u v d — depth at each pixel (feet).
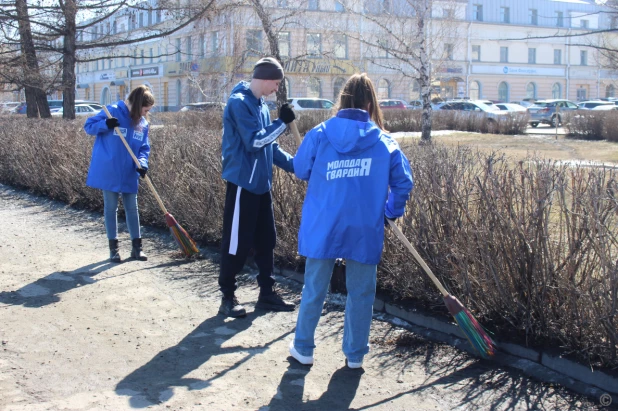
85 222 27.99
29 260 21.61
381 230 12.42
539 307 13.15
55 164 32.63
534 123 110.83
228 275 16.08
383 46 61.87
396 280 16.37
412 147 19.84
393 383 12.51
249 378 12.66
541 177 13.23
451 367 13.25
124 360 13.46
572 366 12.40
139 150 21.43
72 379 12.50
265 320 15.99
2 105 94.27
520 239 13.24
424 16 61.31
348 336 13.05
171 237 24.85
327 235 12.30
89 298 17.60
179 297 17.74
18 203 33.17
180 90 151.74
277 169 20.35
